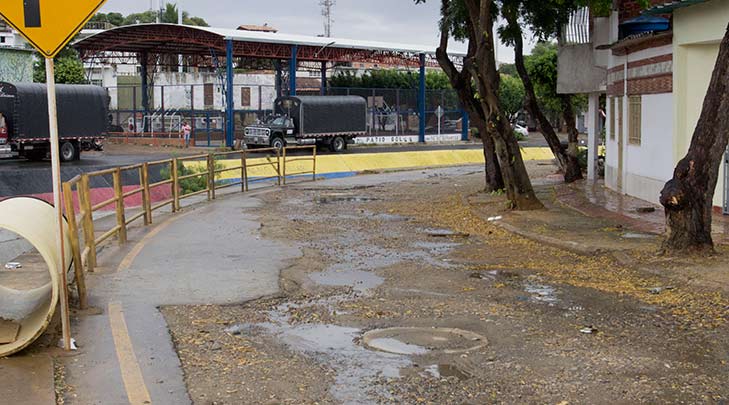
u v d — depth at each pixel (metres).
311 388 6.33
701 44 15.61
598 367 6.72
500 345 7.48
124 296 9.52
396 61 59.03
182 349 7.38
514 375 6.58
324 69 59.00
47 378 6.43
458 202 20.89
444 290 10.03
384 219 17.88
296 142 46.50
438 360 7.05
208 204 21.56
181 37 48.56
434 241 14.33
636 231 13.94
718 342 7.37
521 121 76.44
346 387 6.35
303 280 10.73
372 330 8.12
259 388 6.32
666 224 11.34
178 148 48.31
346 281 10.69
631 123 19.81
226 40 46.72
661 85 17.25
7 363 6.83
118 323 8.23
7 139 34.50
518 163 17.73
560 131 76.00
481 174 34.47
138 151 45.19
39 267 11.86
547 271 11.12
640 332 7.81
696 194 11.02
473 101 22.11
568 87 23.55
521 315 8.62
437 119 64.25
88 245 10.95
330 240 14.53
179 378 6.55
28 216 7.61
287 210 19.95
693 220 11.07
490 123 17.61
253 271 11.34
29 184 27.39
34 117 34.66
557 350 7.27
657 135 17.62
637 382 6.31
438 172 36.75
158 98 63.84
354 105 48.88
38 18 6.85
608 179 22.62
